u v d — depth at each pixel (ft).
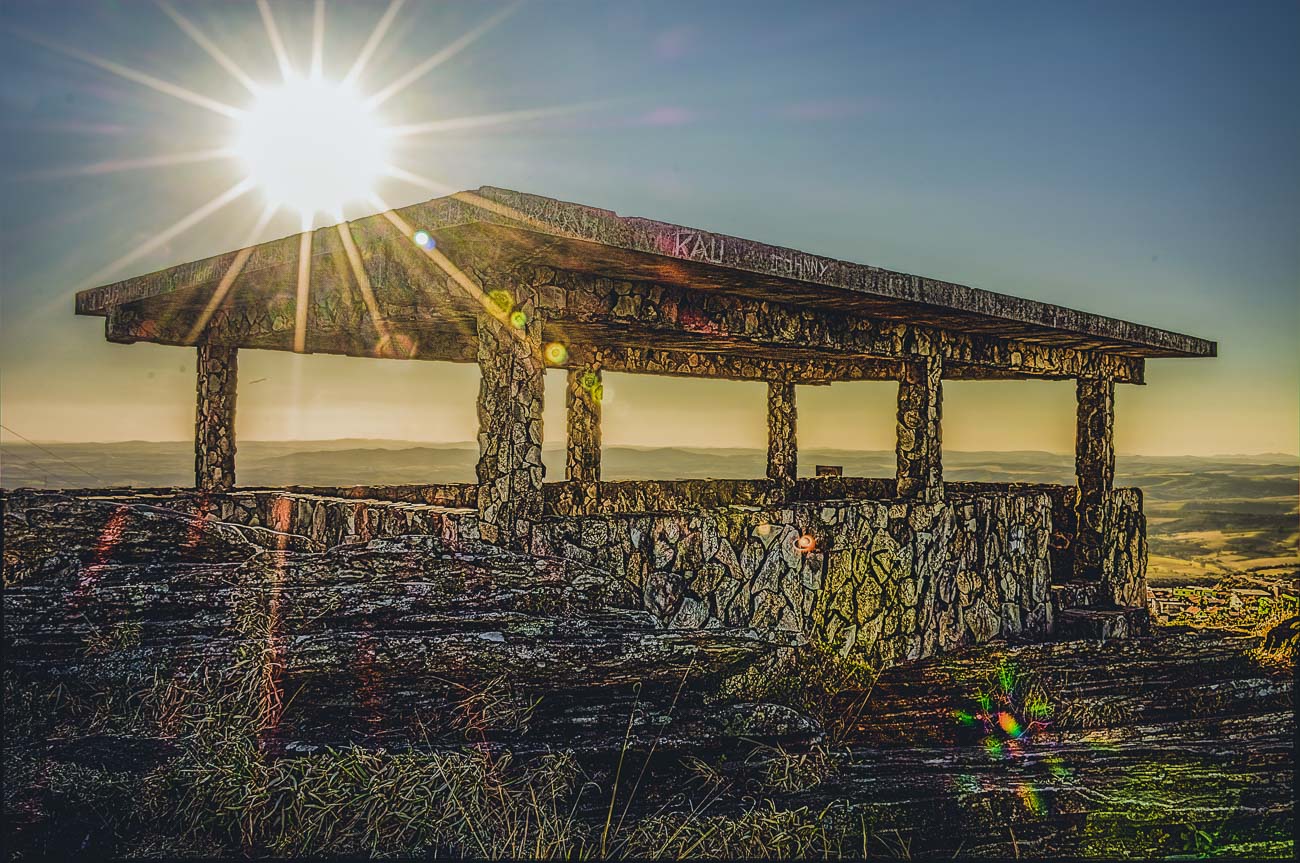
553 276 22.94
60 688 19.38
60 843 15.43
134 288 30.22
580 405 39.78
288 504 30.99
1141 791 21.40
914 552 31.50
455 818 16.70
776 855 17.08
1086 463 41.57
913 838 18.58
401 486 37.01
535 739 19.48
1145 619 36.94
